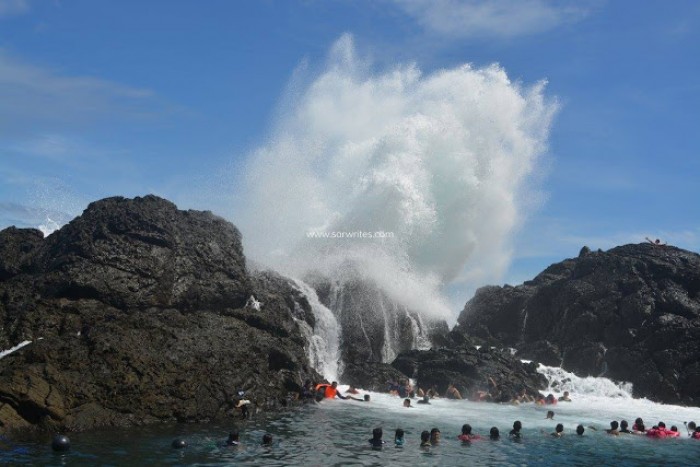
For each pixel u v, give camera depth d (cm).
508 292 5259
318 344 3775
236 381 2702
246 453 2000
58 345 2400
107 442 2005
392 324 4288
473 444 2367
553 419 3070
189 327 2891
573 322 4616
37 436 2011
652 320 4303
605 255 4831
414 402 3372
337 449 2133
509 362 4028
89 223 3061
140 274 2956
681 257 4569
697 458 2317
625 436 2705
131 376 2380
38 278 2862
